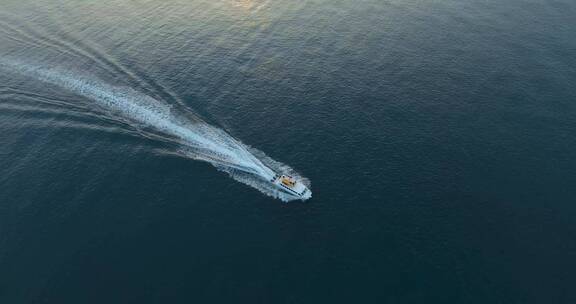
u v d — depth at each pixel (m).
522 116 144.88
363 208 118.69
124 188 124.19
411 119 143.62
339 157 131.88
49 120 142.62
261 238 112.12
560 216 117.06
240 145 135.00
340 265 106.50
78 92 151.50
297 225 114.94
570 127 141.12
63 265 108.06
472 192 122.50
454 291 101.69
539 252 109.38
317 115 144.88
